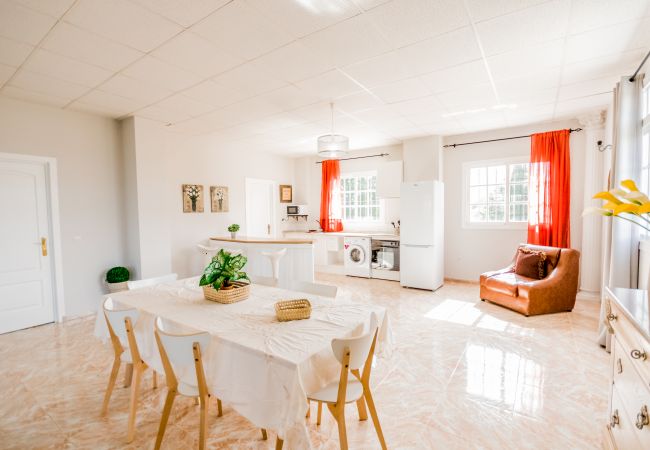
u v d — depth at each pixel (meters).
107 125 4.46
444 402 2.31
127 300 2.48
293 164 7.96
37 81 3.23
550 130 4.99
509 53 2.75
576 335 3.41
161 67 2.96
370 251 6.38
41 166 3.94
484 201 5.73
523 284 4.04
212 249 5.41
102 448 1.91
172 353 1.66
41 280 3.94
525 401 2.31
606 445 1.70
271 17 2.21
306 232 7.37
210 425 2.09
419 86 3.46
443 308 4.41
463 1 2.05
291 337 1.72
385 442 1.89
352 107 4.12
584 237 4.60
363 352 1.62
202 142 5.79
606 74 3.19
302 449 1.38
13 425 2.12
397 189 6.21
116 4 2.05
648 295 1.42
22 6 2.06
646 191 2.95
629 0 2.04
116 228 4.56
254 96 3.70
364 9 2.12
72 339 3.52
